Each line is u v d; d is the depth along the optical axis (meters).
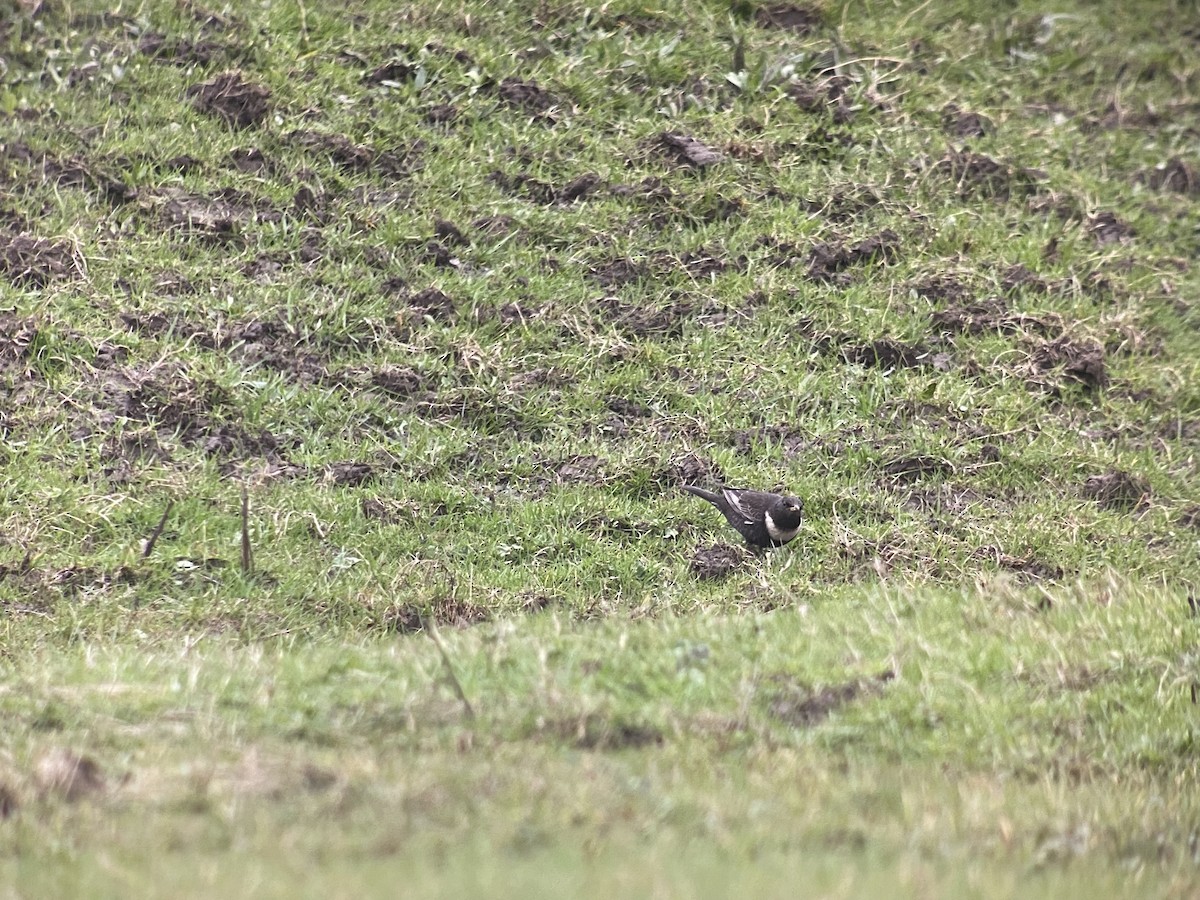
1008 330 43.94
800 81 52.03
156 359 38.28
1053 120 54.38
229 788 20.62
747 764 23.16
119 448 35.81
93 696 24.28
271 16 49.91
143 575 32.19
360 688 25.00
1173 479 40.31
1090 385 43.09
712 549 35.31
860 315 43.34
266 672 25.84
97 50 47.12
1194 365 44.66
